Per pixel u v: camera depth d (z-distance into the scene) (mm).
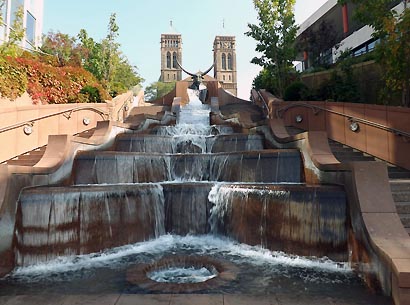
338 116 13914
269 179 10477
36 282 5773
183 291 5184
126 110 24000
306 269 6441
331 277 5977
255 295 5008
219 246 8172
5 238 6516
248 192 8352
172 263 6918
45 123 13922
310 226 7164
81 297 4914
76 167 10734
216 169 11602
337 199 6980
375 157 11820
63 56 27391
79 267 6637
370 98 16188
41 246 7090
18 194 7164
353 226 6465
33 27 30531
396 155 10984
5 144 11836
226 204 8875
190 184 9484
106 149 13516
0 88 13523
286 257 7266
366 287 5445
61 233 7348
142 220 8672
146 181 11141
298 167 10188
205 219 9180
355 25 31891
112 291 5219
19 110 12523
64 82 17391
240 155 11125
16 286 5566
